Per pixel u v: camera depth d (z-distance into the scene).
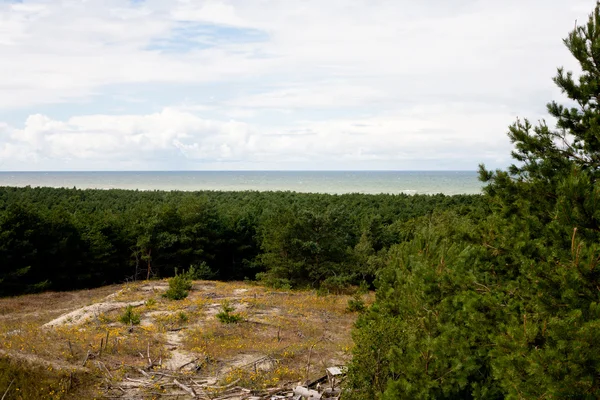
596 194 6.32
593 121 8.12
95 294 34.44
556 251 6.43
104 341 16.16
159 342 16.75
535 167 8.82
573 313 5.36
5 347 13.66
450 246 9.95
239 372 13.53
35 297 32.56
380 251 43.41
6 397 10.46
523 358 5.54
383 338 8.97
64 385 11.48
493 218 9.10
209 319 20.95
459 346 7.32
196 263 47.31
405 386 7.25
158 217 47.22
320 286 35.84
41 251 37.72
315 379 12.73
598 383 5.13
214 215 51.81
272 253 38.31
